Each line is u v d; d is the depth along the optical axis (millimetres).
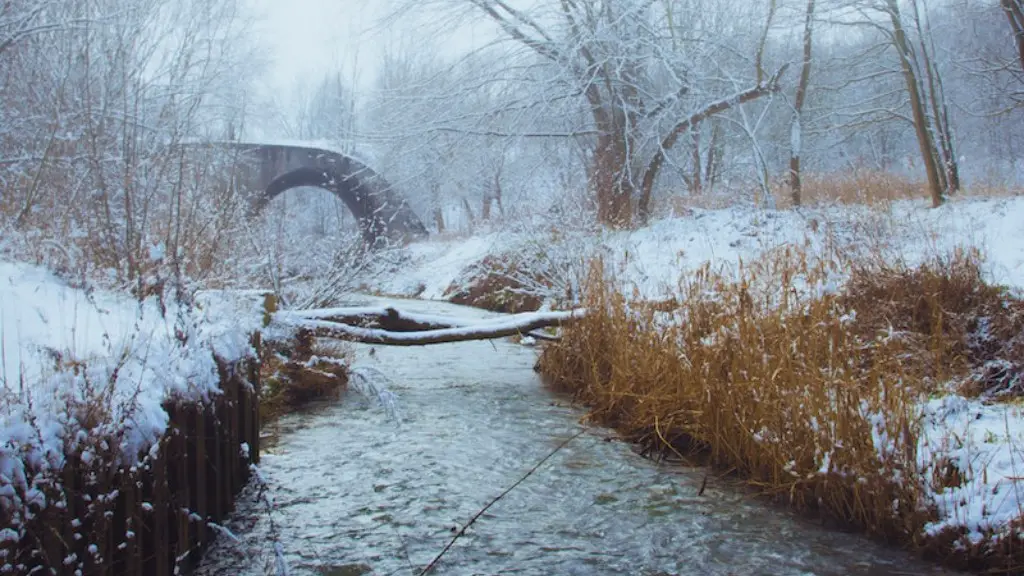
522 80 17719
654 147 17688
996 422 5258
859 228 9766
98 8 10508
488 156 18781
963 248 8453
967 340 6723
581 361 8711
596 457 6305
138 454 3096
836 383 4930
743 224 13898
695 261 12281
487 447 6582
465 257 20438
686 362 6492
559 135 18109
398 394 8609
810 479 4984
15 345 3396
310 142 23719
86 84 8695
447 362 10727
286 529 4691
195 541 3990
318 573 4129
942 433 5047
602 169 17312
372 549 4465
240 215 8734
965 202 12492
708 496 5383
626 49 17031
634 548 4543
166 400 3434
